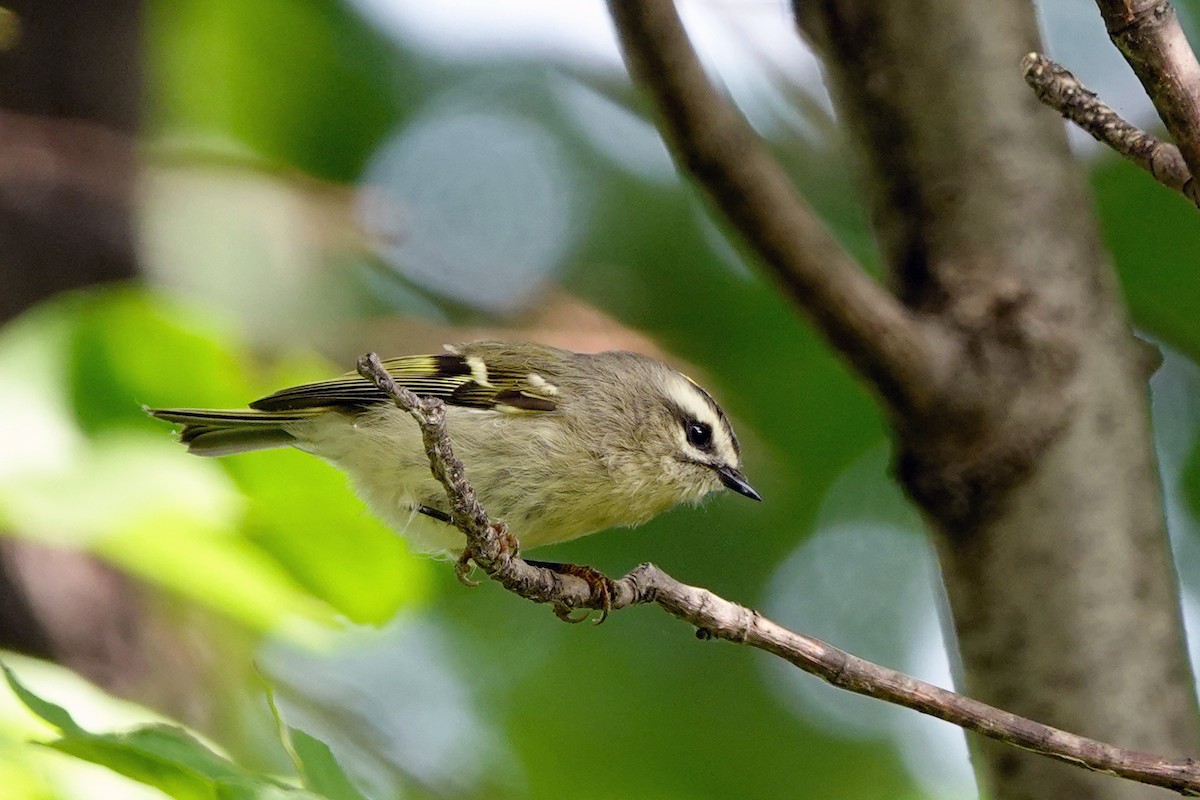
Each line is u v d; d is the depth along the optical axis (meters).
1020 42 7.96
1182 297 12.75
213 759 5.77
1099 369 7.67
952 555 7.76
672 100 6.14
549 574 7.22
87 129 11.53
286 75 14.90
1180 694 7.53
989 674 7.68
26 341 7.09
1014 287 7.62
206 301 11.55
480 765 13.59
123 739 5.65
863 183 8.20
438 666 14.20
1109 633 7.48
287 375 8.41
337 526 8.07
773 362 14.01
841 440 13.99
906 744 14.23
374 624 8.10
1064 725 7.48
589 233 14.99
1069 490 7.53
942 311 7.61
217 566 6.88
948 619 8.54
